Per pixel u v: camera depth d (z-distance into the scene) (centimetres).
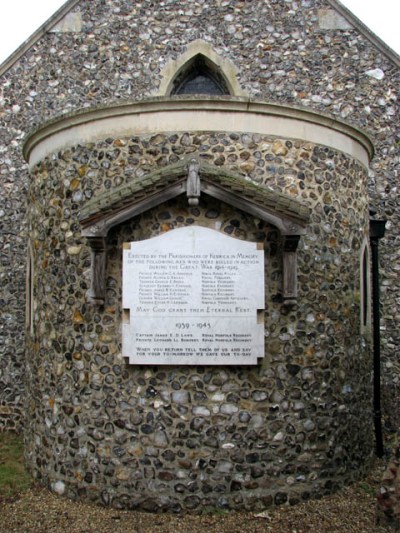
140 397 564
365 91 966
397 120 964
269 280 574
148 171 590
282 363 573
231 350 558
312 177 612
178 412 557
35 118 980
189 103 585
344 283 629
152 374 564
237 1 982
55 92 979
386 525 524
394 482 528
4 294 967
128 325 564
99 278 568
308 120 613
